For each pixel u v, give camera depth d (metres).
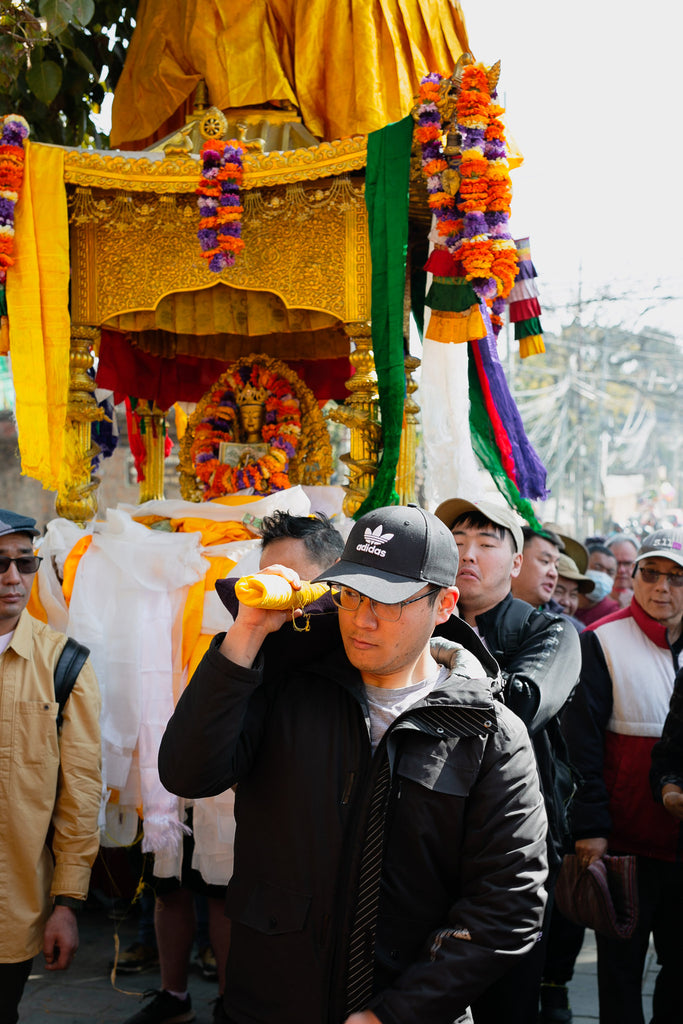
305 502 4.07
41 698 2.90
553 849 2.85
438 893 2.01
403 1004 1.82
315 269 4.19
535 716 2.74
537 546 4.20
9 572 2.87
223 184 4.03
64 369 4.07
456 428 4.17
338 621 2.20
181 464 5.28
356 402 4.18
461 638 2.38
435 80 3.69
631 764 3.58
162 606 3.66
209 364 6.15
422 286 4.99
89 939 4.77
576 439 25.70
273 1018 1.98
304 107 4.56
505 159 3.64
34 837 2.83
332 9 4.48
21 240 4.05
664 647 3.69
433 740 1.99
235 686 1.91
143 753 3.49
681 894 3.44
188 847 3.54
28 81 4.57
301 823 2.02
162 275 4.32
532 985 2.75
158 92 4.84
